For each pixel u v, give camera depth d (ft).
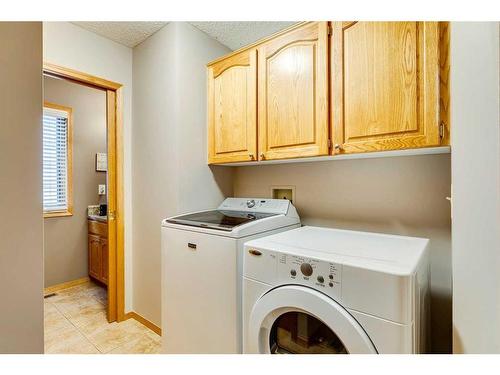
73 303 8.55
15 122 1.87
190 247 4.93
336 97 4.48
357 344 2.89
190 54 6.40
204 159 6.74
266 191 6.84
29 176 1.93
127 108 7.44
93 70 6.70
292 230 5.18
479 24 2.39
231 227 4.46
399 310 2.70
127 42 7.18
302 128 4.90
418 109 3.76
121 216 7.35
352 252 3.49
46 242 9.37
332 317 3.05
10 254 1.85
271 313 3.61
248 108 5.73
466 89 2.61
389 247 3.78
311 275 3.26
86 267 10.39
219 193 7.11
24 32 1.94
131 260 7.57
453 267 2.81
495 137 2.16
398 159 5.00
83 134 10.34
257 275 3.80
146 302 7.11
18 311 1.89
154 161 6.77
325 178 5.88
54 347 6.21
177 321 5.17
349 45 4.34
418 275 3.11
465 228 2.66
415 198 4.84
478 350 2.46
